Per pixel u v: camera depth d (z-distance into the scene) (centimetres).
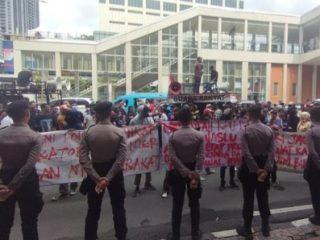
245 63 4519
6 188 392
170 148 489
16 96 1309
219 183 845
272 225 574
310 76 4884
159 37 4234
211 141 782
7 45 4031
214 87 1727
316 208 571
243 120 804
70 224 583
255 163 501
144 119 861
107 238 530
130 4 10225
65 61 4228
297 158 811
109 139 446
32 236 418
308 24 4562
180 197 496
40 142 413
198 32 4288
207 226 570
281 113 1155
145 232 549
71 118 783
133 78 4300
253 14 4450
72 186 745
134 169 740
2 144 399
